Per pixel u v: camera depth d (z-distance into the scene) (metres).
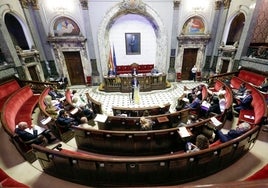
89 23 11.27
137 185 3.63
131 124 5.82
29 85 9.13
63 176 3.87
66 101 7.87
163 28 12.16
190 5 11.68
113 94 11.37
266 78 8.09
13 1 9.29
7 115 5.83
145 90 11.71
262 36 10.69
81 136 4.90
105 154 4.97
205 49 13.19
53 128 5.61
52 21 11.07
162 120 5.63
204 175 3.71
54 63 12.24
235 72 10.71
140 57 13.55
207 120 4.97
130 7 11.26
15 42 10.39
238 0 10.30
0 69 8.30
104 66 12.61
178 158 3.25
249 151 4.46
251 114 6.23
